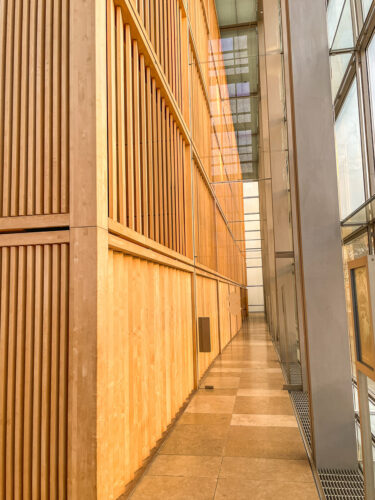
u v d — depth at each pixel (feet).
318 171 14.49
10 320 10.67
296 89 14.85
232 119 26.48
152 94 18.31
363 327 8.30
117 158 13.15
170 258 20.01
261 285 27.78
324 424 13.75
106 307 10.96
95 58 10.59
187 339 23.88
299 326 24.22
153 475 13.57
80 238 10.25
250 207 27.30
